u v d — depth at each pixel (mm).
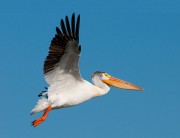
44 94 15688
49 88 15312
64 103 15422
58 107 15547
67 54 14711
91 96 16312
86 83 16203
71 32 14305
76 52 14609
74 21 14242
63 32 14406
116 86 18047
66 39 14430
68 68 15141
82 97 15859
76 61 14898
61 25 14367
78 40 14297
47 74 15102
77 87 15750
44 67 14938
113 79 18125
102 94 16922
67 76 15359
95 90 16484
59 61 14875
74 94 15641
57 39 14578
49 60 14836
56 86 15375
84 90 15930
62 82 15406
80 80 15875
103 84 17609
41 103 15477
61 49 14633
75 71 15305
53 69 15039
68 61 14914
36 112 15484
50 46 14719
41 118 15188
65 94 15492
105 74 18156
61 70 15141
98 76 17781
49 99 15336
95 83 17656
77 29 14242
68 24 14297
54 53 14742
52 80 15234
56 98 15344
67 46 14516
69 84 15555
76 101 15711
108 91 17422
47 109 15281
